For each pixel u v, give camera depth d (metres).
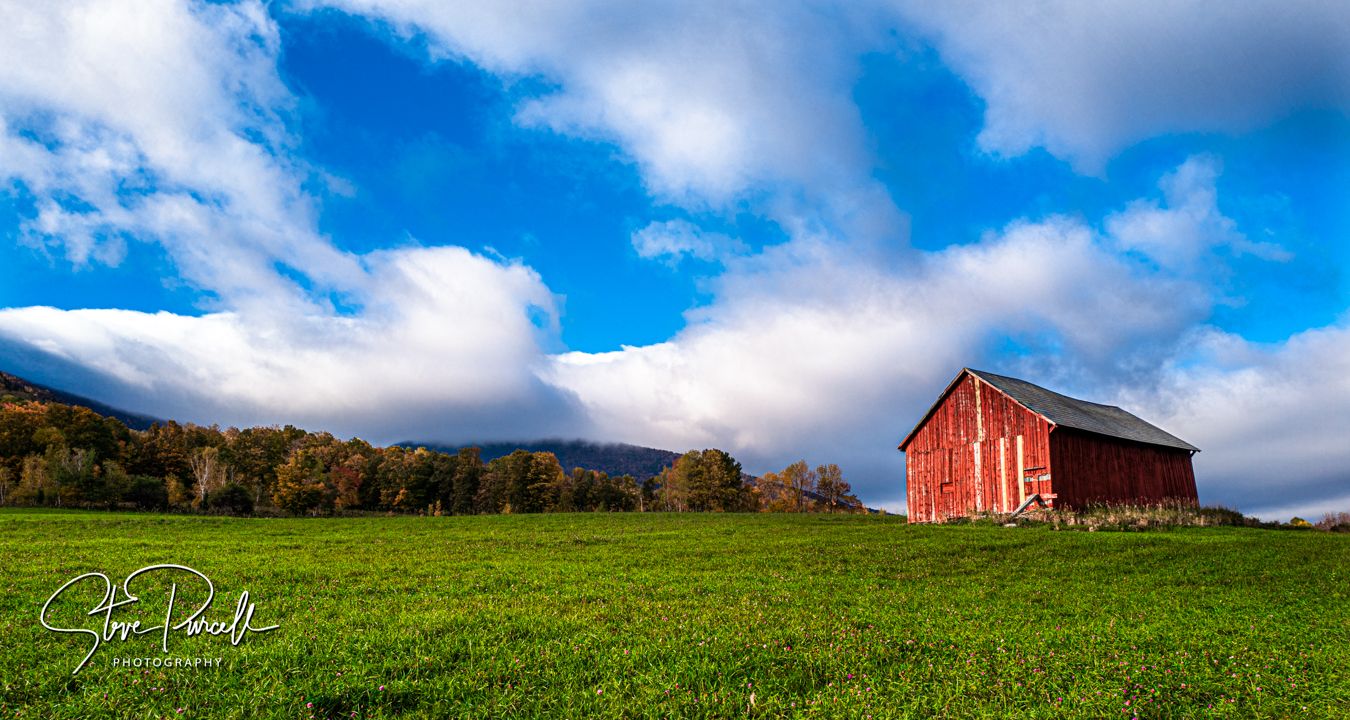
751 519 54.31
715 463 129.12
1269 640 13.20
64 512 55.59
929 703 9.60
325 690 9.43
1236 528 37.28
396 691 9.52
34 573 19.25
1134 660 11.49
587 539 33.81
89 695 9.31
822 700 9.59
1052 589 19.30
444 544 31.45
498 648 11.51
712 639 12.30
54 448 112.56
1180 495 49.91
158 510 105.44
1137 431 50.16
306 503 121.69
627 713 9.12
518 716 8.97
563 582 19.62
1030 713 9.20
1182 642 12.78
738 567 23.50
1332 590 19.41
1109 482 44.84
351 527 44.25
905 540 32.09
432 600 16.34
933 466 50.25
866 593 18.31
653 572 22.03
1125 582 20.64
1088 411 50.72
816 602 16.72
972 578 21.42
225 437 169.25
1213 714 9.29
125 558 23.17
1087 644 12.49
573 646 11.67
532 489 131.25
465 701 9.36
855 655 11.53
